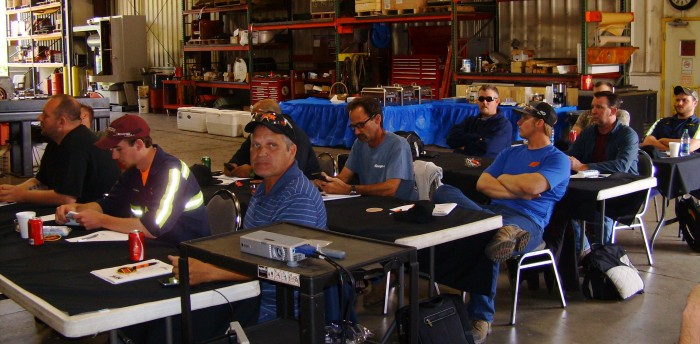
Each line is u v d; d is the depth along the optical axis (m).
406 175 4.44
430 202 3.61
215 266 2.44
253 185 4.73
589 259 4.58
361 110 4.47
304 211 2.94
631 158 5.23
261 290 2.90
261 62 15.72
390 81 13.30
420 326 3.12
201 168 4.87
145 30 18.83
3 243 3.30
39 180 4.59
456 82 11.34
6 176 7.59
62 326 2.27
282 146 3.00
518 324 4.20
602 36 9.77
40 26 20.58
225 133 13.50
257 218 3.03
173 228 3.30
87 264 2.91
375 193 4.38
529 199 4.28
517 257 4.19
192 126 14.22
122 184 3.63
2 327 4.31
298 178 3.02
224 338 2.49
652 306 4.46
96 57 19.00
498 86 10.05
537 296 4.67
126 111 18.41
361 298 4.58
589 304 4.52
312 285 1.99
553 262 4.38
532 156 4.38
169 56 18.44
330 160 5.31
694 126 6.40
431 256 3.66
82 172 4.19
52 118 4.20
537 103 4.40
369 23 13.06
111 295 2.49
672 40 10.09
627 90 9.76
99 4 20.08
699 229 5.57
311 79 14.32
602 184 4.64
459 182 5.16
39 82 21.77
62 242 3.28
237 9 15.39
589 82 9.52
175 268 2.66
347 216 3.73
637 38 10.45
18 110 7.69
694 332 1.45
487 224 3.54
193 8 16.52
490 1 11.95
